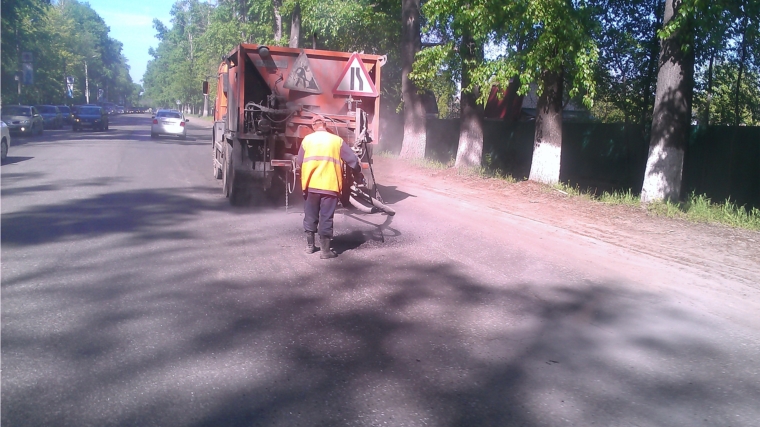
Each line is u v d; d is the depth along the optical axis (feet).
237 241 29.19
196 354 16.39
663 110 40.75
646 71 61.62
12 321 18.12
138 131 134.72
